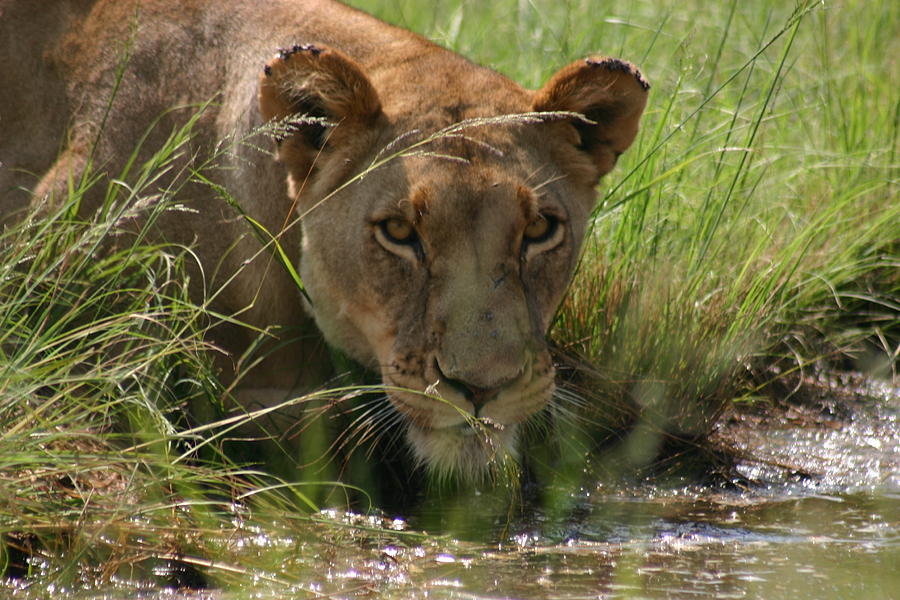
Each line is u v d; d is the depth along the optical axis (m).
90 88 9.28
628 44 14.87
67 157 9.05
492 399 7.23
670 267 10.13
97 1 9.58
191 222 8.77
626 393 9.23
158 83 9.13
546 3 17.06
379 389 7.30
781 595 6.39
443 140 7.70
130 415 7.46
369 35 9.06
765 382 10.03
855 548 7.22
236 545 6.85
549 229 7.82
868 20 16.16
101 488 7.15
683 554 7.11
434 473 8.02
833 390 10.32
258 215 8.56
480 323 7.18
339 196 7.93
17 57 9.50
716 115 12.87
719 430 9.48
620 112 8.42
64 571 6.29
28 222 7.80
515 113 8.12
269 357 8.77
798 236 10.81
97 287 8.22
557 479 8.48
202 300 8.73
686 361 9.52
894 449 9.27
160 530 6.63
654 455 8.83
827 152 12.59
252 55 8.87
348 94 7.86
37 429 6.95
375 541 7.17
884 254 11.67
